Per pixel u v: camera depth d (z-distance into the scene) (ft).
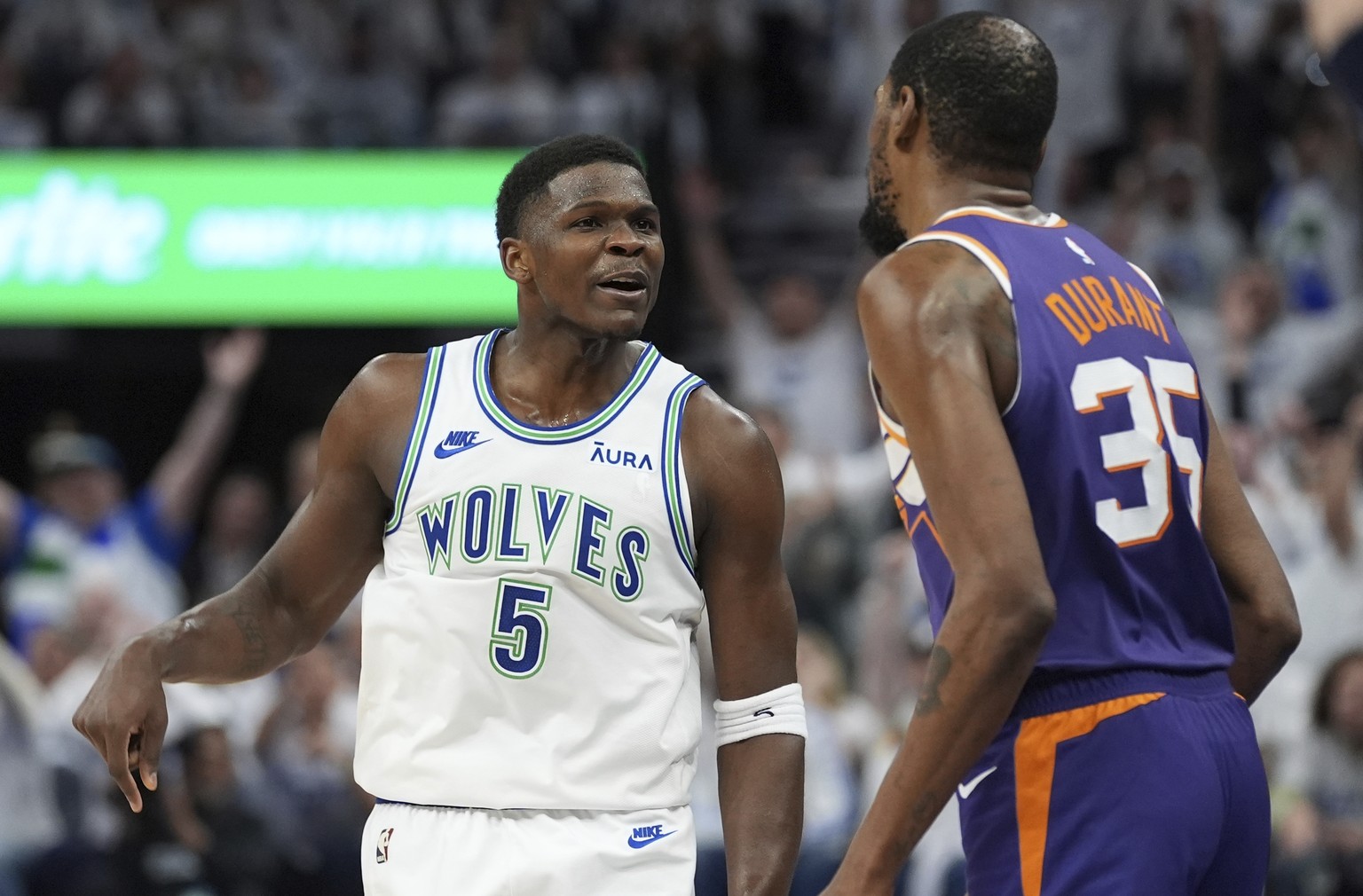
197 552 59.36
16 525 48.80
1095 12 65.10
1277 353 50.26
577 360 16.47
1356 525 39.78
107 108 62.23
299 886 38.29
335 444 16.96
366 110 65.00
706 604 16.90
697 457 16.34
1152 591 14.79
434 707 15.81
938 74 15.58
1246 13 67.51
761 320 60.44
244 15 69.97
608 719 15.78
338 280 56.59
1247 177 63.77
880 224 16.47
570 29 73.97
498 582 15.78
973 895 14.74
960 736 13.43
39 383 65.72
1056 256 15.16
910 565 42.70
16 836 37.52
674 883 15.88
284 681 41.55
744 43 77.92
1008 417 14.52
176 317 56.85
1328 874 33.76
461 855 15.60
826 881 36.35
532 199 16.35
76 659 41.50
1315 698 34.91
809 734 37.58
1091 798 14.12
